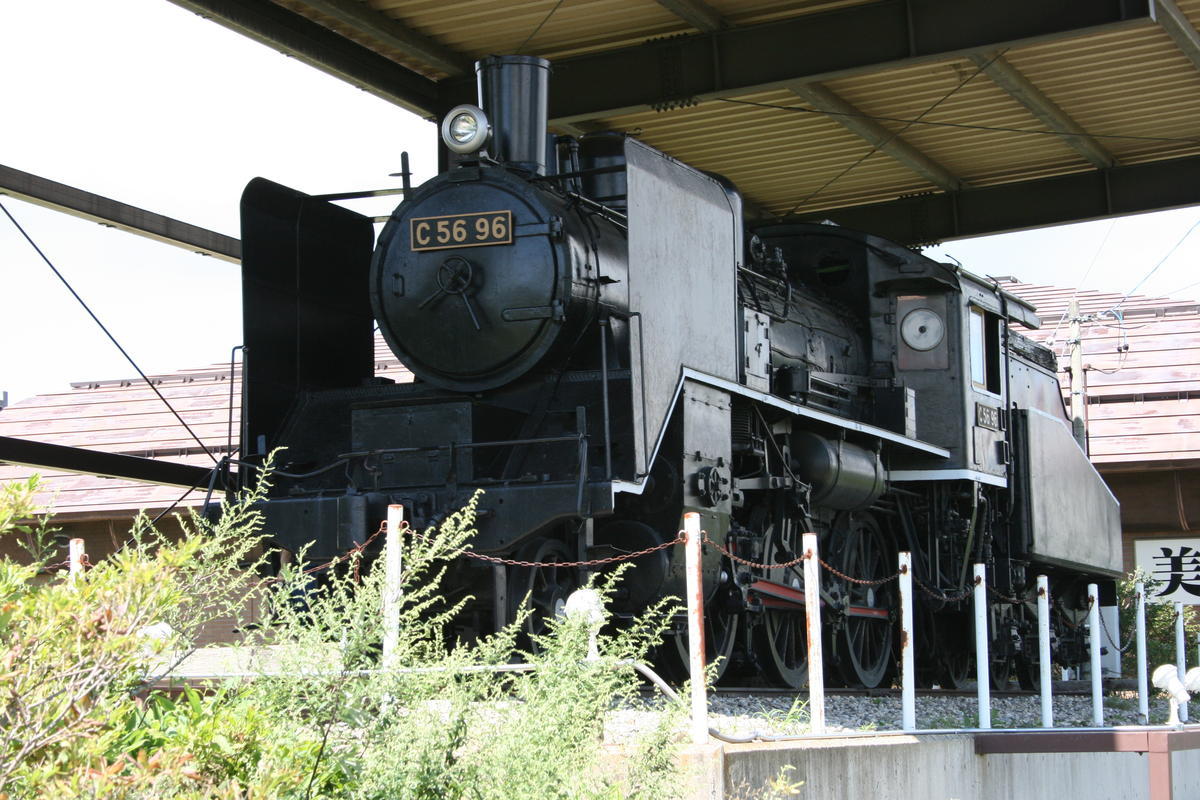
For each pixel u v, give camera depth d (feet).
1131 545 79.77
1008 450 49.44
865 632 42.63
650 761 17.15
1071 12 40.52
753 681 37.17
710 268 33.04
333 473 30.99
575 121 47.14
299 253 34.24
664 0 42.55
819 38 43.75
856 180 59.52
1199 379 83.10
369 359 36.42
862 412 43.75
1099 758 33.81
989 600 48.67
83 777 10.86
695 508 30.42
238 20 38.60
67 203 36.60
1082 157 57.31
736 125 52.85
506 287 29.91
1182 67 48.55
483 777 15.31
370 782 14.49
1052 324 94.73
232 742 13.42
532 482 27.37
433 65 45.91
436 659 17.06
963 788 27.43
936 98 50.78
